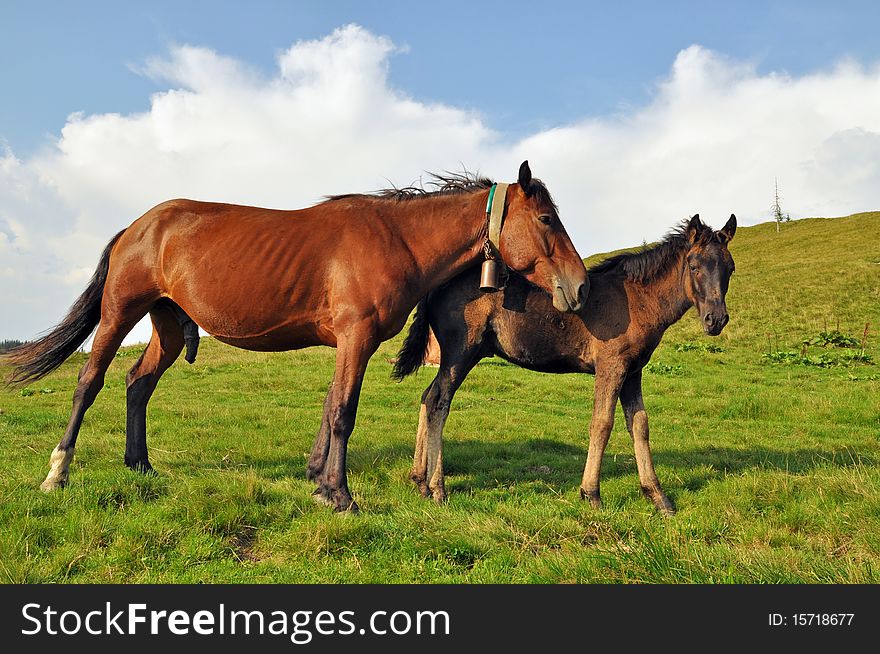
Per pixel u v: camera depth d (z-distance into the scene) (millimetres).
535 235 4695
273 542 3807
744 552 3492
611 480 5867
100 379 5059
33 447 7023
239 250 4652
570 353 5336
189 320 5293
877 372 15344
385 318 4621
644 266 5203
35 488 4660
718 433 9352
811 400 11711
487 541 3754
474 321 5387
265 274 4617
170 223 4887
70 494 4297
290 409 10836
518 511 4355
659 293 5180
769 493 4930
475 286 5352
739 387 13633
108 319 5004
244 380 14359
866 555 3518
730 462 6711
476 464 6660
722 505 4746
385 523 4086
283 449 7293
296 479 5578
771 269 33594
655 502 5004
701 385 13875
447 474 6293
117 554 3480
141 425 5551
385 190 5020
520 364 5539
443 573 3406
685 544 3570
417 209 4867
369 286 4555
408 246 4777
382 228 4711
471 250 4949
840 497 4754
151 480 4727
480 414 10508
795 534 4094
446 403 5363
